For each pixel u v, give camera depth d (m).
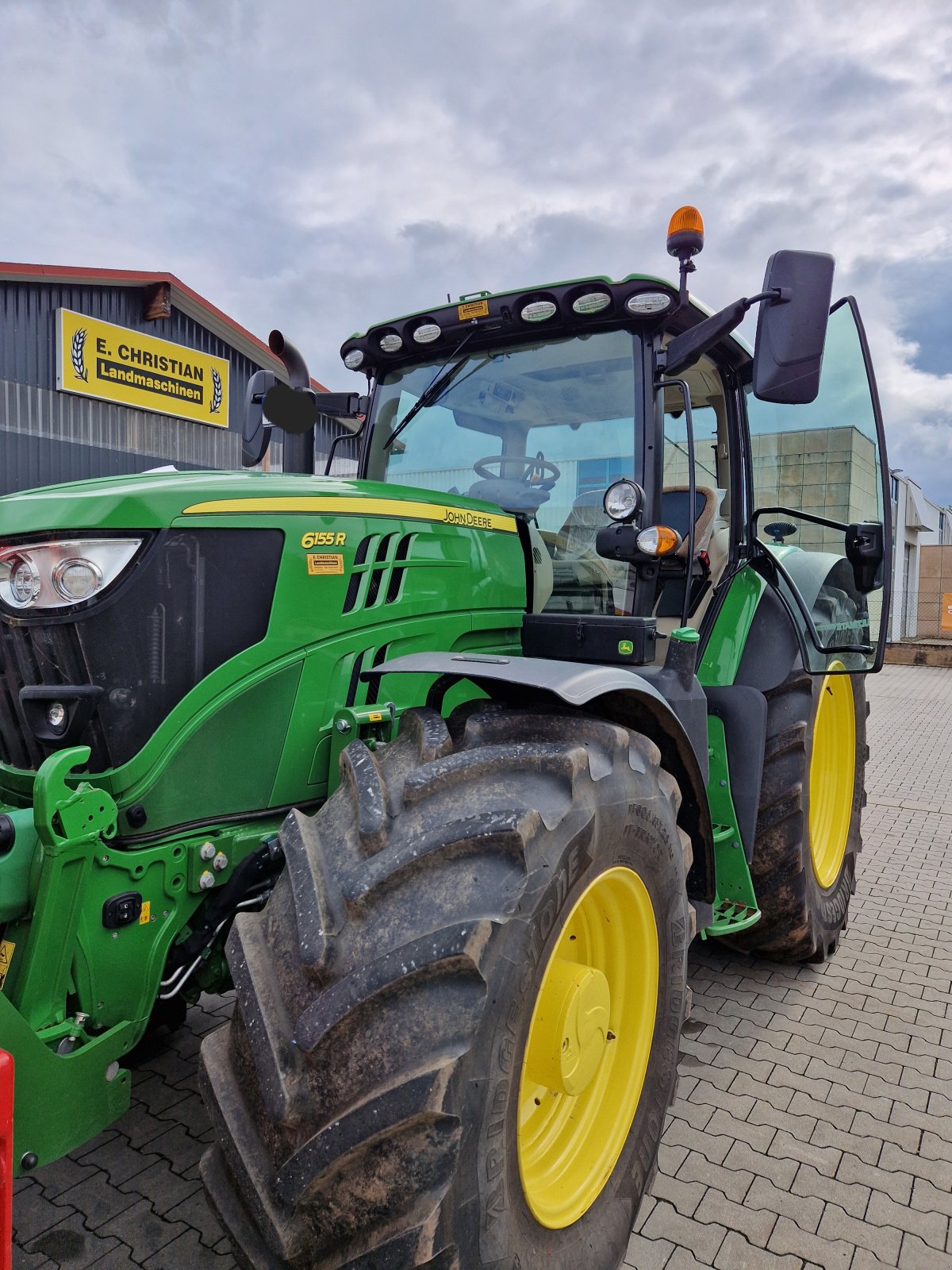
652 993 2.12
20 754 2.02
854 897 4.53
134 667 1.91
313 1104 1.47
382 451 3.25
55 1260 2.04
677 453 3.19
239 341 16.00
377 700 2.34
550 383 2.92
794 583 3.34
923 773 7.57
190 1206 2.21
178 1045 2.93
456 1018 1.47
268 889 2.09
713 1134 2.53
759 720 3.06
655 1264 2.05
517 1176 1.63
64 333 13.24
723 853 3.05
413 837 1.65
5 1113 1.40
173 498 1.98
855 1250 2.11
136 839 1.90
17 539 1.92
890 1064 2.92
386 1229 1.41
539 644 2.70
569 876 1.71
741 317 2.48
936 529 28.69
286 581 2.14
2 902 1.69
